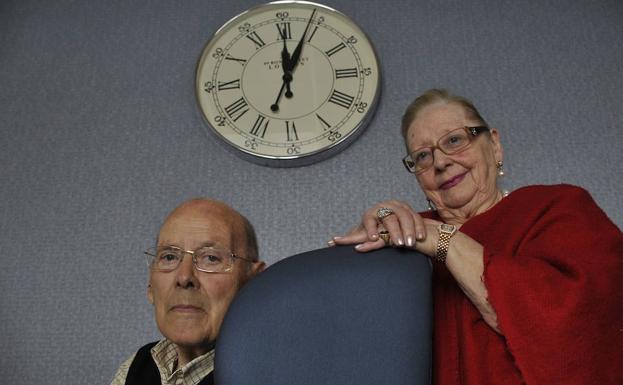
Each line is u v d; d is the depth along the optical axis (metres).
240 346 0.65
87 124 2.12
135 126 2.10
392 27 2.18
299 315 0.66
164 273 1.32
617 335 0.85
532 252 0.95
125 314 1.84
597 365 0.81
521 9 2.19
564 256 0.90
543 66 2.09
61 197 2.01
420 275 0.69
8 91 2.21
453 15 2.19
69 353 1.81
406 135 1.38
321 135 1.99
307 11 2.18
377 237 0.88
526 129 1.99
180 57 2.21
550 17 2.17
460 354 0.89
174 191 1.99
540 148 1.96
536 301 0.84
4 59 2.26
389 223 0.90
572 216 0.98
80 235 1.95
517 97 2.04
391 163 1.96
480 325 0.90
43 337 1.83
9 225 1.98
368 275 0.68
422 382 0.64
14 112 2.17
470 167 1.28
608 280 0.88
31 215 2.00
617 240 0.95
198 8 2.29
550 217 0.99
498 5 2.20
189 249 1.33
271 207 1.93
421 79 2.09
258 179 1.98
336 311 0.66
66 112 2.15
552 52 2.11
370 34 2.17
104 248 1.93
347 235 0.91
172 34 2.25
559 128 1.99
